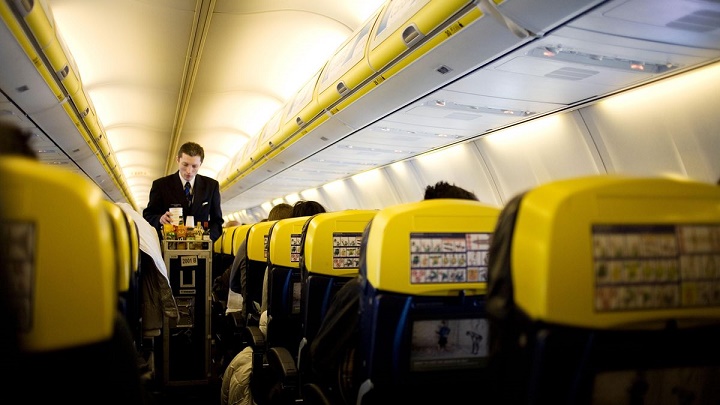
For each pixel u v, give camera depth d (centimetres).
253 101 1140
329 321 254
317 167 1139
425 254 197
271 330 406
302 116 827
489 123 680
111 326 118
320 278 310
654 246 127
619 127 563
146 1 649
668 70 464
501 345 139
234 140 1564
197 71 921
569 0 329
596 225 123
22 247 107
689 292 130
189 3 641
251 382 448
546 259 120
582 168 629
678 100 489
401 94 564
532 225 125
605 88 518
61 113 731
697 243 131
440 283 198
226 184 1809
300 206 455
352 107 662
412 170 1020
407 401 206
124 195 2342
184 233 548
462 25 408
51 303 110
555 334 123
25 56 514
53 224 109
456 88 523
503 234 136
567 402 129
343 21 721
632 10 338
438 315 200
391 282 194
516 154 726
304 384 319
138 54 840
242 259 543
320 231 309
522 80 495
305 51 838
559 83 503
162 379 547
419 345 201
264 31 750
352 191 1357
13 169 107
